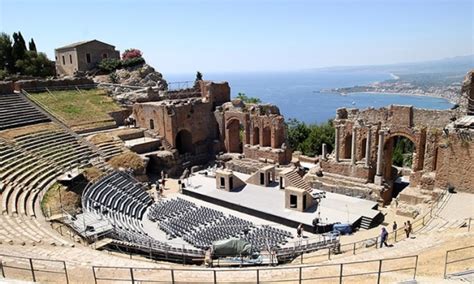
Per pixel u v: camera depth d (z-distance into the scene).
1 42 82.19
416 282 15.74
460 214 30.61
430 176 40.28
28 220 30.59
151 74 88.00
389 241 30.33
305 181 46.34
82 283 18.72
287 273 22.14
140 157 53.91
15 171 39.41
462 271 18.00
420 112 42.22
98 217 34.81
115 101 69.94
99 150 52.66
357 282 18.59
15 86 61.78
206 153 66.06
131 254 28.59
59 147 49.53
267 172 48.72
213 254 29.12
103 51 92.56
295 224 37.78
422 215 34.59
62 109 61.34
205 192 47.16
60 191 38.91
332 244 30.73
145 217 41.91
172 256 29.52
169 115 60.06
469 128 34.97
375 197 43.50
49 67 87.75
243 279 20.97
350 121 47.28
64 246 25.72
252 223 39.03
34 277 17.44
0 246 23.20
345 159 48.44
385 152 45.81
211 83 67.06
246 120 59.31
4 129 50.50
